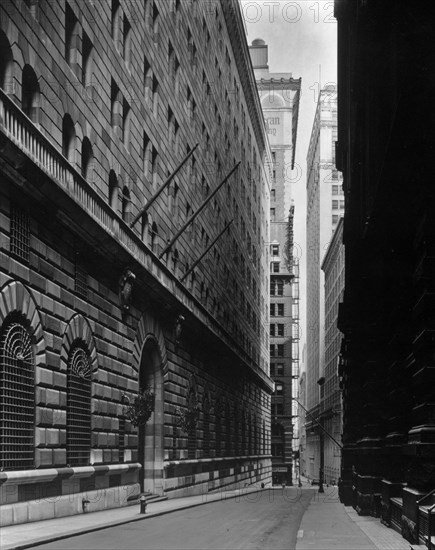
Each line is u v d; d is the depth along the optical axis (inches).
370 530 901.8
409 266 811.4
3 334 882.8
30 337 951.6
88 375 1170.0
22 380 932.6
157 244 1688.0
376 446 1124.5
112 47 1368.1
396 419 927.0
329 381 5191.9
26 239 940.0
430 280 695.1
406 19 683.4
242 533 865.5
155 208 1673.2
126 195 1457.9
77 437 1128.2
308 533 851.4
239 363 2925.7
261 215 4124.0
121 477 1339.8
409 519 750.5
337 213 5556.1
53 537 746.8
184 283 1980.8
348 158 1593.3
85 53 1245.7
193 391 2052.2
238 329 3100.4
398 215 835.4
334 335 4803.2
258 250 3934.5
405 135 710.5
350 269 1482.5
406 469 844.6
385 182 787.4
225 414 2657.5
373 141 1009.5
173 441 1791.3
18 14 955.3
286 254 5319.9
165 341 1721.2
